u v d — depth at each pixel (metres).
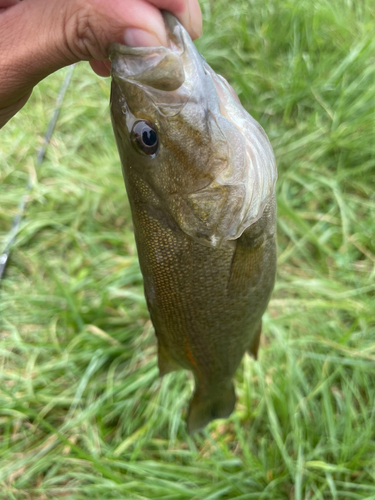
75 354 0.50
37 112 0.75
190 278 0.22
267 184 0.20
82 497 0.41
